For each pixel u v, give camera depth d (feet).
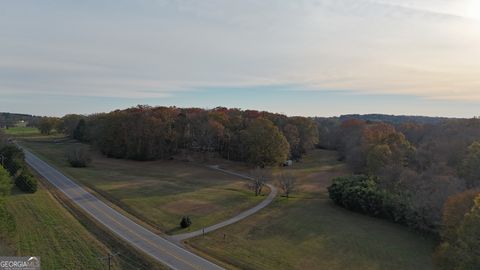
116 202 233.96
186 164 393.09
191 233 192.44
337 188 252.83
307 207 249.14
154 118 409.08
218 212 229.66
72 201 228.63
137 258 152.46
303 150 482.69
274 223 214.07
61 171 320.70
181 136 422.00
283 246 181.88
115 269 141.08
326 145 538.47
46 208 203.51
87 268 139.23
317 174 366.63
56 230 172.14
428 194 209.97
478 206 121.49
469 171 236.22
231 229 202.28
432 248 184.85
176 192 271.28
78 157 356.59
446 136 337.52
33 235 163.73
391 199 225.15
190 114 448.24
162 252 161.79
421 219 202.08
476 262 115.96
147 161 403.75
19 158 278.26
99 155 435.53
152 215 215.10
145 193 262.06
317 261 167.02
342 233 200.34
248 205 249.14
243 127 449.48
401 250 180.75
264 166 383.86
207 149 425.28
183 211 227.20
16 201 211.61
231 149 420.36
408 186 248.32
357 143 409.49
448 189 202.80
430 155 298.76
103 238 169.99
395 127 480.23
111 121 429.79
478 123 352.90
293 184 289.94
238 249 175.42
